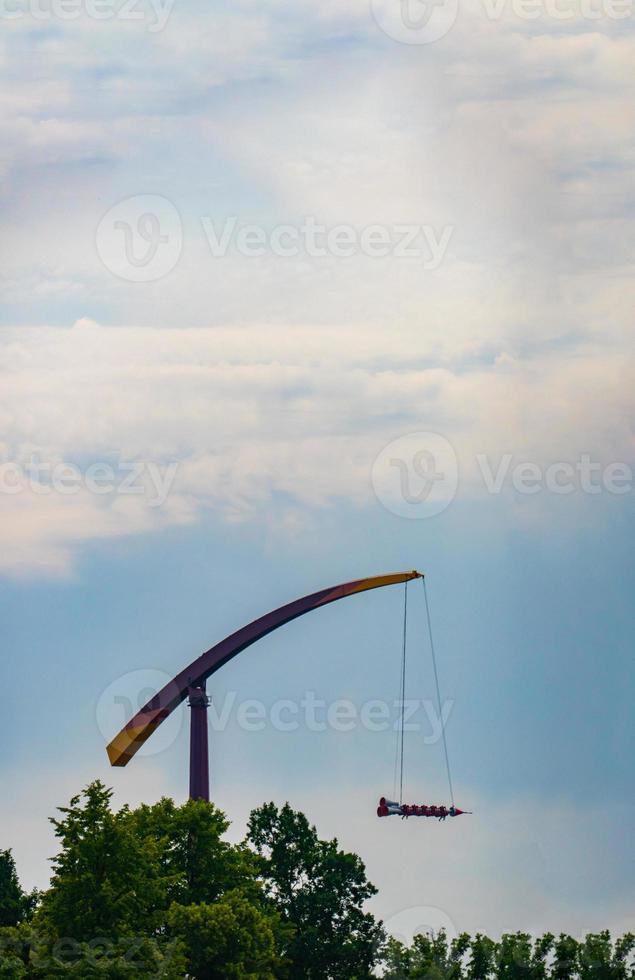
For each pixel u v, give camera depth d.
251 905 107.19
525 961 113.19
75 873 101.44
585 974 113.19
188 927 103.50
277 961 108.31
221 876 111.06
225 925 103.75
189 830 111.12
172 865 110.31
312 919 117.69
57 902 100.81
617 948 114.12
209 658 117.12
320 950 115.69
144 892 102.50
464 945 114.19
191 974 104.62
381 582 116.50
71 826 102.56
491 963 113.38
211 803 113.50
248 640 116.56
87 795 103.88
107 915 100.44
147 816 112.31
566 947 113.94
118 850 102.00
